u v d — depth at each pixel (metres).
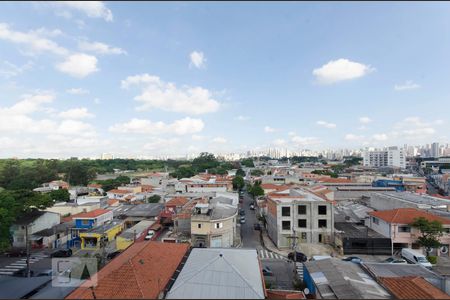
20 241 47.66
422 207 50.03
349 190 81.62
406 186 93.12
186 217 48.38
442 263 37.91
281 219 47.19
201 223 43.28
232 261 25.06
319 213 47.28
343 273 25.03
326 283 23.67
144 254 26.28
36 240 47.62
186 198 71.19
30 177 115.62
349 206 65.69
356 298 20.45
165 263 25.73
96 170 155.75
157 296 20.47
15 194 50.25
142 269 23.36
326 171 137.75
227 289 20.53
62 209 64.69
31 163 160.38
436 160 189.12
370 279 24.97
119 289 20.53
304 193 57.47
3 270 38.03
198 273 22.55
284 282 32.50
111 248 47.22
